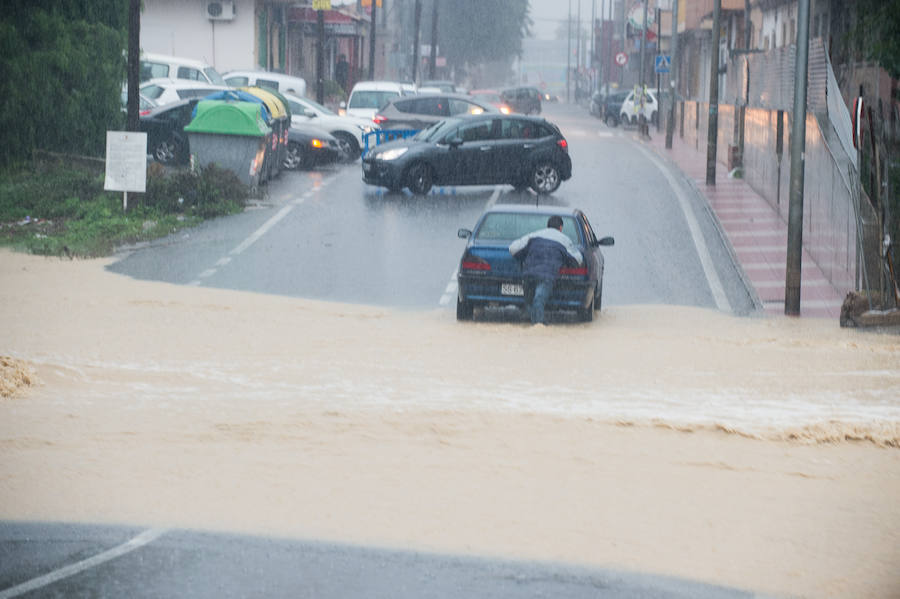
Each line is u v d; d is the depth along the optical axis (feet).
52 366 71.56
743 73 215.31
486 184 182.50
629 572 37.91
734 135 218.18
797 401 66.44
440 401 63.05
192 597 35.27
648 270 131.95
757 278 129.29
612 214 166.61
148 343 83.92
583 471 49.26
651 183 201.26
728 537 41.45
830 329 103.35
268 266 128.47
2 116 176.24
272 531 41.24
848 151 124.36
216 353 80.48
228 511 43.27
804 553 39.91
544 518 43.09
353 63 480.64
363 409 60.08
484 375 73.97
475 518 42.93
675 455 52.16
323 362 77.77
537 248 99.81
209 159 173.99
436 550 39.65
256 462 49.65
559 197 181.27
